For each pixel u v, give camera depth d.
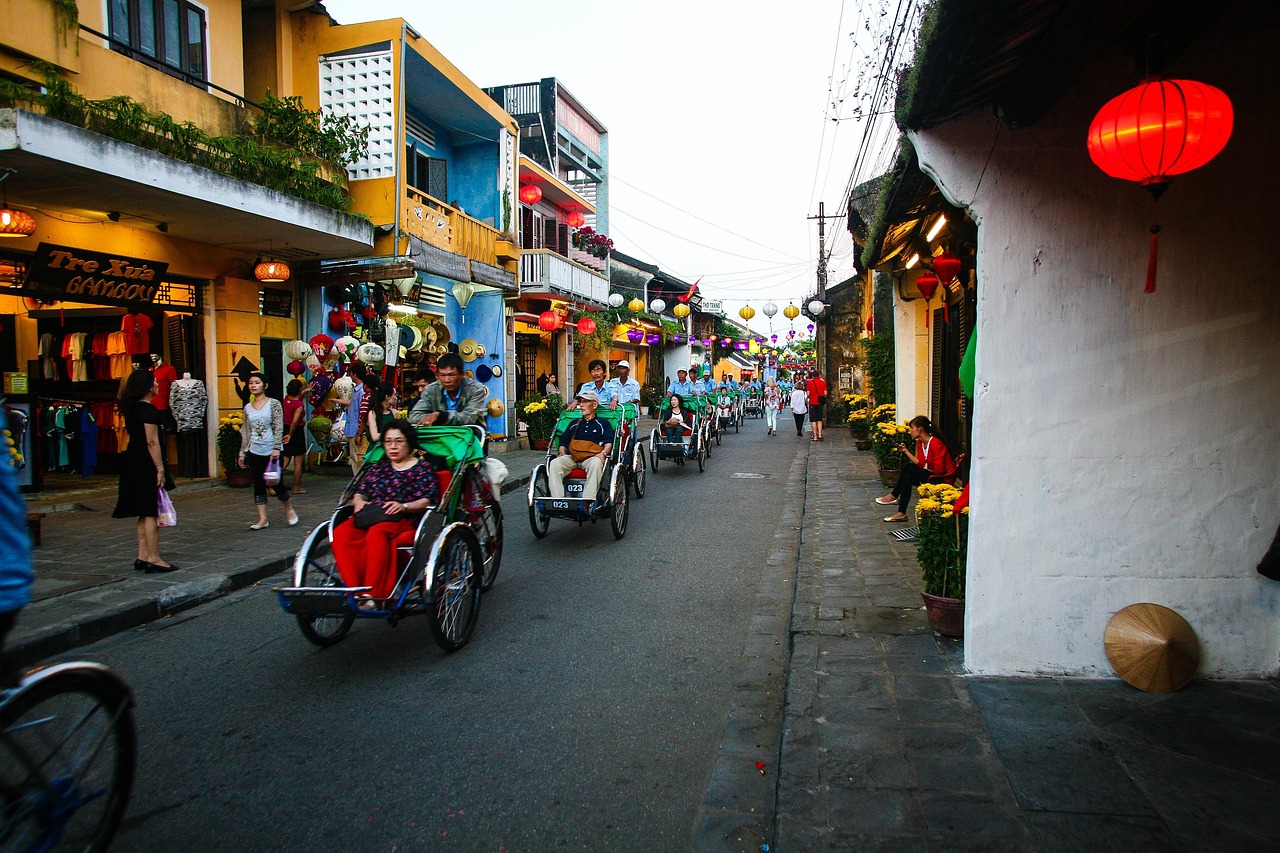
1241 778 2.97
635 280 28.53
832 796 2.94
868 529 7.94
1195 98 2.64
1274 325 3.70
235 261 10.53
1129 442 3.80
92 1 8.44
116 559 6.55
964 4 2.63
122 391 6.12
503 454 15.10
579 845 2.81
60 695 2.50
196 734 3.70
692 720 3.84
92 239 8.72
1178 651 3.66
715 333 39.78
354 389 10.38
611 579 6.46
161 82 8.67
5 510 2.25
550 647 4.87
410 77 13.26
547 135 22.95
